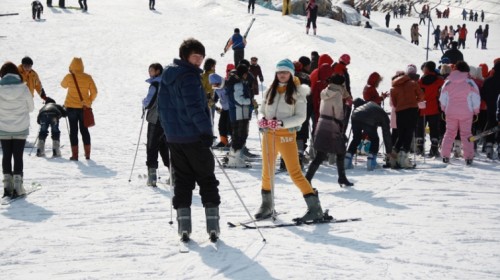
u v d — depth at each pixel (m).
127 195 8.02
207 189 5.77
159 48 26.72
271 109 6.50
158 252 5.48
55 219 6.73
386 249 5.52
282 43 28.89
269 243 5.73
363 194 8.12
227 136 12.03
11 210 7.17
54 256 5.37
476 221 6.55
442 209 7.15
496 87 11.23
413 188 8.48
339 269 4.98
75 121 10.77
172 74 5.54
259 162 10.78
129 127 14.77
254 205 7.46
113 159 10.98
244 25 32.22
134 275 4.87
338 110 7.68
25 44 26.14
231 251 5.48
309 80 10.49
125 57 25.06
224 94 11.66
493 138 11.28
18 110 7.71
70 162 10.61
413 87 10.19
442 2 89.69
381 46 31.45
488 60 37.00
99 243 5.76
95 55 25.09
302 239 5.88
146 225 6.46
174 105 5.60
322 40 29.83
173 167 5.82
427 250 5.48
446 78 11.72
